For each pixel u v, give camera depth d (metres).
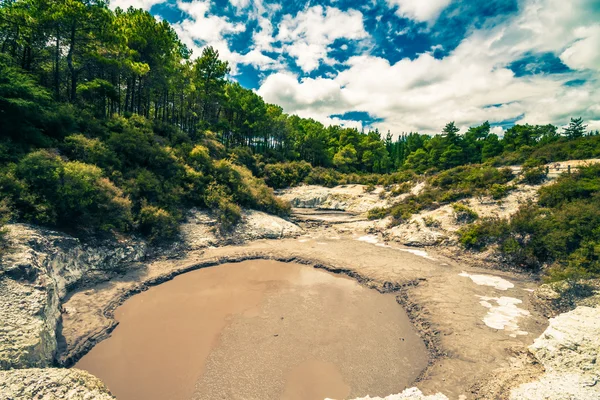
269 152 72.38
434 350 15.15
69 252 19.72
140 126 35.97
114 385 12.57
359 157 94.25
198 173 36.16
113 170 28.02
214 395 12.21
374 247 32.34
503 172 35.69
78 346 14.41
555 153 35.66
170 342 15.50
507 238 27.23
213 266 26.41
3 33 28.31
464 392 12.04
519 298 20.28
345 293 21.66
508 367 13.43
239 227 34.84
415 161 88.81
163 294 20.88
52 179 20.41
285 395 12.26
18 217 18.81
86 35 31.09
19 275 14.05
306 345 15.46
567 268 20.25
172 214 30.48
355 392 12.50
